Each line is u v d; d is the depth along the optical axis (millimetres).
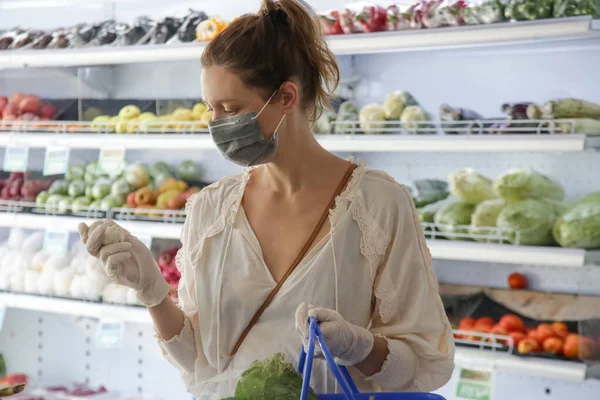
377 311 1574
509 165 3131
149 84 3564
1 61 3422
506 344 2750
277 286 1559
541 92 3027
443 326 1604
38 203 3604
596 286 3010
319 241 1563
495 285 3178
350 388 1318
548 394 3082
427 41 2670
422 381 1546
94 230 1495
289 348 1522
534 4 2549
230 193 1686
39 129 3498
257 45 1495
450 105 3012
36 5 3705
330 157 1649
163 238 3496
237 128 1516
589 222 2637
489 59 3092
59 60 3316
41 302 3525
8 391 1746
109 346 3350
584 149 2717
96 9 3730
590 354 2646
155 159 3729
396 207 1586
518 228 2750
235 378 1548
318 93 1632
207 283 1638
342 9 3041
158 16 3609
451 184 2945
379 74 3250
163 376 3707
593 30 2496
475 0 2709
